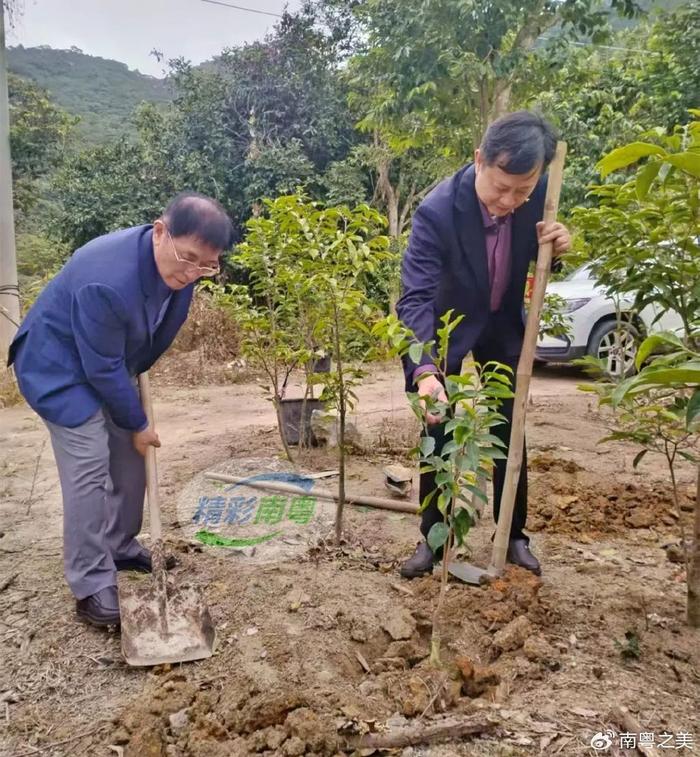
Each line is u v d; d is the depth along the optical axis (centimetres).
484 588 259
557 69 895
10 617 266
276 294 421
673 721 192
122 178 1420
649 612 253
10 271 770
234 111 1404
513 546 292
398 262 862
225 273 1199
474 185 253
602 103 1053
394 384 803
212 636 237
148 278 242
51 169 1588
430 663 216
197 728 195
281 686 209
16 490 425
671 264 234
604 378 289
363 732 186
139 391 284
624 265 248
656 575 288
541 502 373
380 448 493
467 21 807
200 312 932
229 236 238
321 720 191
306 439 497
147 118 1512
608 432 540
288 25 1407
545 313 527
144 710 201
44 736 198
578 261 280
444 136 987
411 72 871
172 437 560
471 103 889
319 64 1415
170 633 237
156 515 257
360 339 347
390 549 319
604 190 251
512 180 227
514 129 221
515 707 200
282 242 386
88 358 235
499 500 297
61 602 278
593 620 246
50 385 239
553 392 744
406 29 846
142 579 290
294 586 278
